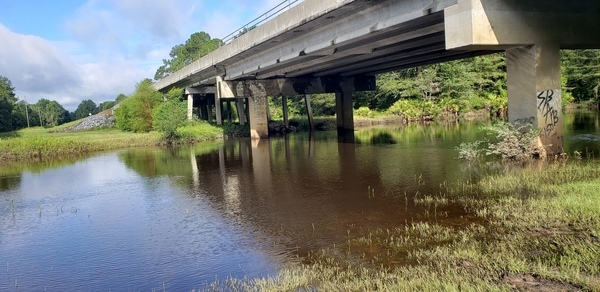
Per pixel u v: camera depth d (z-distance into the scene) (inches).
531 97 692.7
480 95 2429.9
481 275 273.7
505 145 717.3
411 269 299.6
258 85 1600.6
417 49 1029.8
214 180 754.2
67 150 1424.7
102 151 1462.8
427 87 2310.5
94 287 328.5
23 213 599.2
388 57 1142.3
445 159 794.8
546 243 321.4
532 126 697.0
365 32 796.0
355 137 1445.6
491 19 633.0
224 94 1573.6
